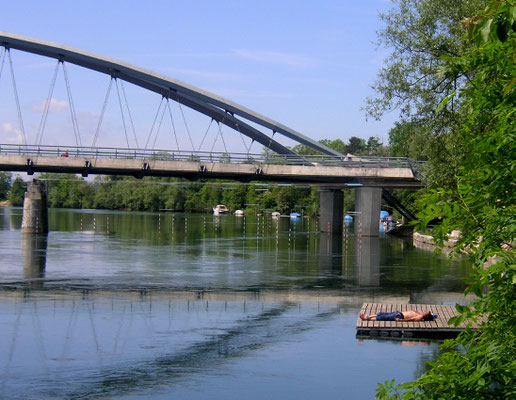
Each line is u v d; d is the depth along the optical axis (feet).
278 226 272.92
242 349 53.47
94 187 525.75
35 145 159.53
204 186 484.33
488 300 18.72
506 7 16.75
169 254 132.05
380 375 46.62
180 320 64.08
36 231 194.08
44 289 81.66
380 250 150.00
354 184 189.57
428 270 108.88
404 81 88.12
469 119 20.92
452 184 81.30
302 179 186.39
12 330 58.54
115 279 92.32
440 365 19.52
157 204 490.90
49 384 43.73
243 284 89.51
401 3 90.02
